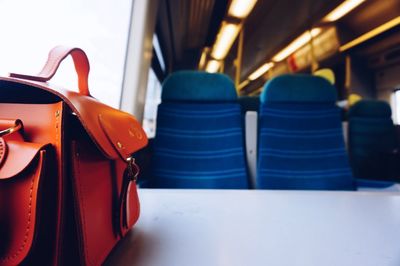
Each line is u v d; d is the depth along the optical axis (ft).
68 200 0.87
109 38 3.47
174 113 4.14
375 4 10.37
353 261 1.16
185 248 1.25
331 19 11.89
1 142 0.78
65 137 0.85
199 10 12.35
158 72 11.04
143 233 1.43
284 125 4.16
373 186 4.17
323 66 15.70
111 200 1.14
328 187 3.92
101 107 1.11
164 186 3.70
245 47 18.06
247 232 1.47
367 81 14.53
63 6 2.98
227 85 4.34
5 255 0.74
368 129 7.57
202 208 1.91
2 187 0.77
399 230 1.54
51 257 0.79
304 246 1.30
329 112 4.34
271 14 12.47
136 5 3.79
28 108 0.90
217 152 3.92
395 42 12.10
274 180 3.86
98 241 0.97
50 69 1.02
